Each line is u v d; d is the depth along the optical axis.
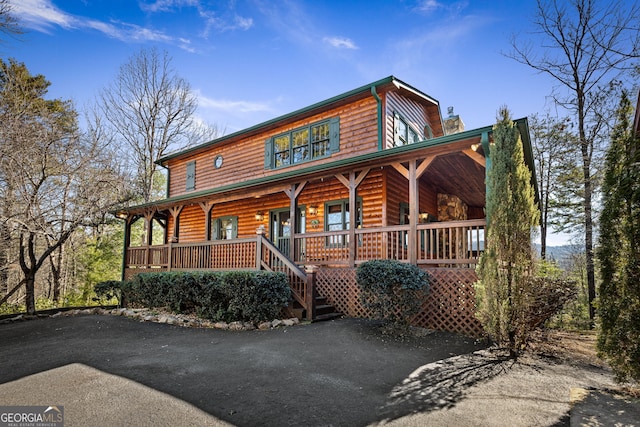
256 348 5.45
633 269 3.64
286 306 7.74
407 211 11.12
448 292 6.59
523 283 5.16
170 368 4.49
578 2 12.66
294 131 12.81
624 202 3.79
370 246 10.02
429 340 5.87
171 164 17.75
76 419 3.07
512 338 5.13
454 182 10.80
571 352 5.51
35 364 4.71
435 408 3.32
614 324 3.78
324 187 11.40
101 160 11.56
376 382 4.01
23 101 13.60
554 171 15.30
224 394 3.64
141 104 22.20
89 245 15.90
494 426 2.95
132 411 3.23
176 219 12.66
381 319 7.27
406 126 12.09
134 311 9.30
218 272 8.16
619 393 3.68
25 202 10.43
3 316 10.06
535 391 3.74
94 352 5.32
